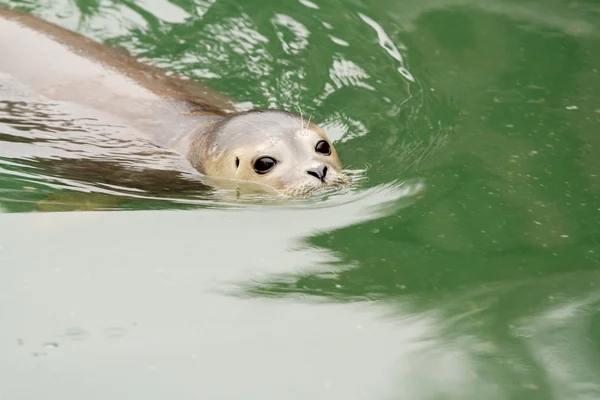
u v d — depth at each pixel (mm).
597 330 16109
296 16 28750
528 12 29484
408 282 17375
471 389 14648
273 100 24984
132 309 16234
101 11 28141
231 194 20609
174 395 14211
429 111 24531
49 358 14961
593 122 23891
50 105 22578
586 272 17766
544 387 14734
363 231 19000
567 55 27203
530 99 25078
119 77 23656
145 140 22141
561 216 19750
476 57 27172
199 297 16641
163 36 27438
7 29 24062
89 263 17547
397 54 27266
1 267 17219
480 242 18766
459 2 29984
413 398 14430
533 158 22203
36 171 20797
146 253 17953
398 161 22000
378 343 15656
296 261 17891
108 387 14344
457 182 21047
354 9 29359
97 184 20531
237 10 28781
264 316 16203
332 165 20844
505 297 17000
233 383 14547
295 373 14844
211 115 23047
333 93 25422
